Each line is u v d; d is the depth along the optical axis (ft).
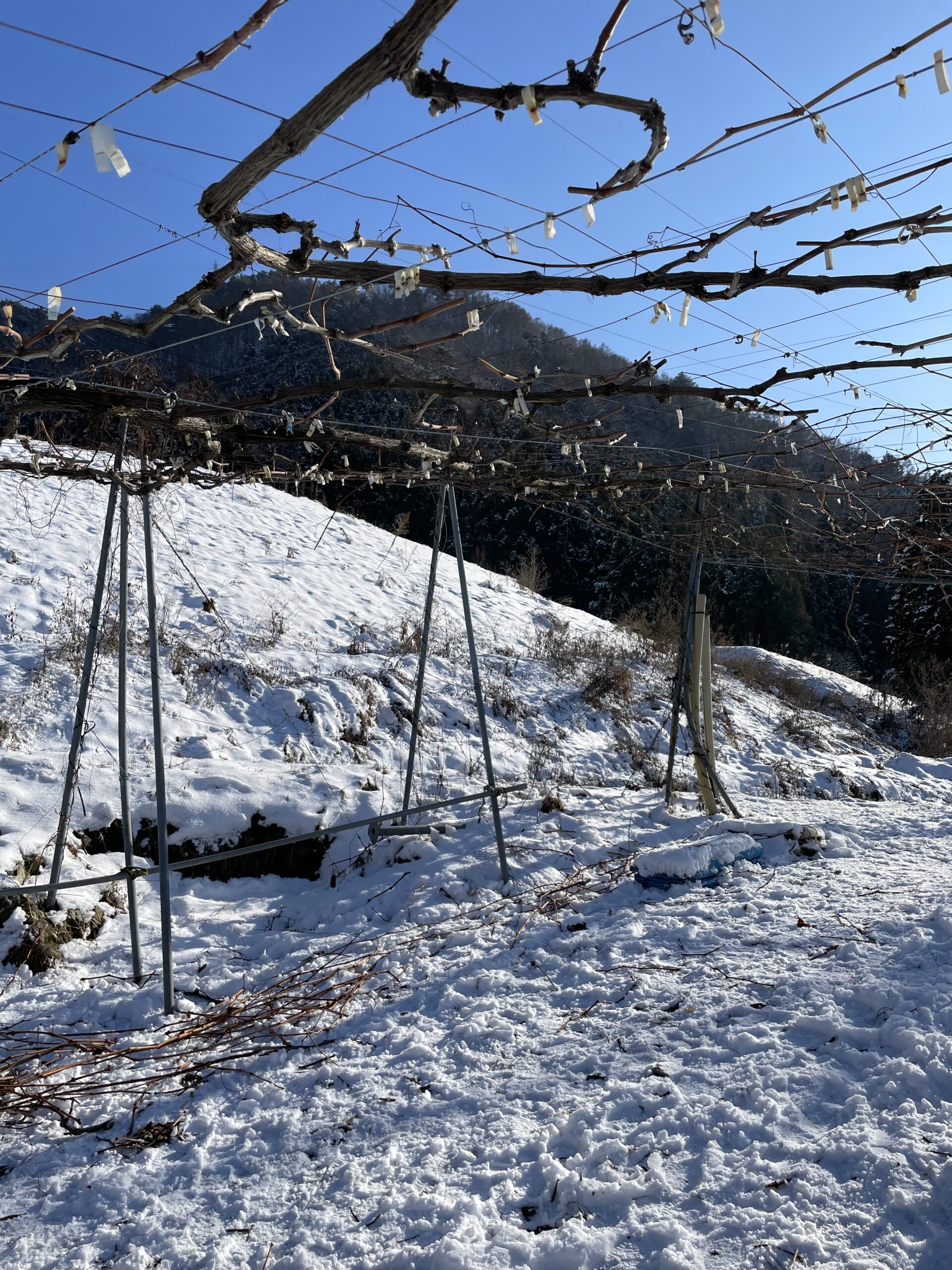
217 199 6.50
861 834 20.95
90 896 17.87
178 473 13.74
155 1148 10.66
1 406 11.46
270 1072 12.28
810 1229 7.88
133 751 23.49
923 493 15.03
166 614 32.68
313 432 13.05
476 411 14.98
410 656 35.37
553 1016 12.87
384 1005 13.93
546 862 19.45
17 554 34.06
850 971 12.59
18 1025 13.92
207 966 15.96
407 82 5.32
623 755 33.83
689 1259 7.72
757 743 39.47
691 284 6.91
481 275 7.23
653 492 20.07
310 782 22.45
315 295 7.73
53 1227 9.38
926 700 54.39
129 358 10.11
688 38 4.95
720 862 17.80
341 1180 9.62
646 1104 10.18
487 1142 9.95
